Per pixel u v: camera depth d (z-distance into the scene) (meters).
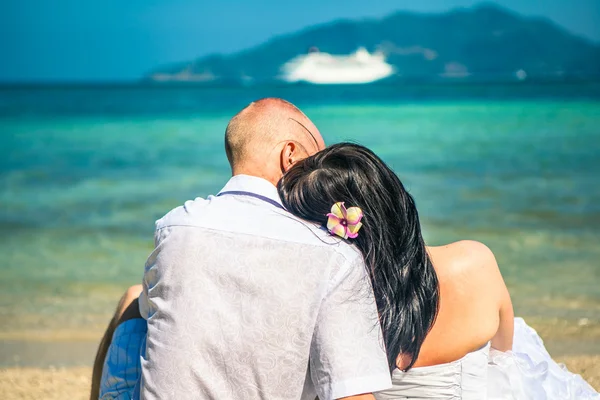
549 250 7.98
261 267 1.86
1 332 5.25
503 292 2.31
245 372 1.84
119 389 2.24
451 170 15.84
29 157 19.44
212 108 42.03
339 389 1.77
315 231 1.92
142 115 35.62
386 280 1.98
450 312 2.22
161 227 2.00
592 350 4.56
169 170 16.36
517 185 13.42
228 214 1.95
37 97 62.78
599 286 6.36
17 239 9.10
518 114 34.09
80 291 6.52
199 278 1.87
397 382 2.26
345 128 28.44
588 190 12.63
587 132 24.47
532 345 2.83
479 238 8.80
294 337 1.83
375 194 2.01
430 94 63.41
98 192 13.29
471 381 2.26
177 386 1.84
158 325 1.90
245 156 2.15
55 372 4.35
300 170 2.07
